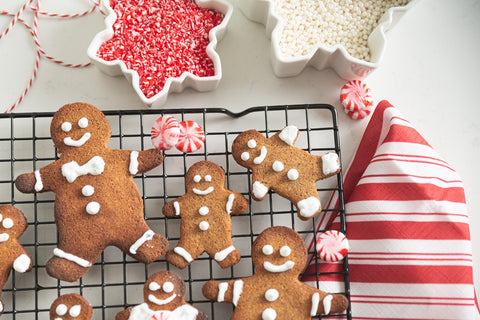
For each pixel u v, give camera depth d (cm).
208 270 58
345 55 57
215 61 57
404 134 58
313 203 54
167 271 53
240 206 54
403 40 61
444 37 62
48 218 57
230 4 58
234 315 52
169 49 57
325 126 60
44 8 60
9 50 59
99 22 60
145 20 58
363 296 56
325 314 53
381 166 57
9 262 52
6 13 59
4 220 53
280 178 54
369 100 59
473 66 61
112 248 57
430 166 57
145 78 57
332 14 59
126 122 59
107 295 57
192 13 58
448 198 57
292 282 53
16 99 59
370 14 59
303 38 58
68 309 52
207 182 54
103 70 58
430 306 55
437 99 61
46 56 59
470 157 61
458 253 56
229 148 59
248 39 61
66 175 53
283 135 55
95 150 54
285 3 59
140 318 52
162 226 58
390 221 56
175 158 59
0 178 58
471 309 55
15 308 56
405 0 59
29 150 58
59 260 52
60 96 59
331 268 56
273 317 52
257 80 60
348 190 59
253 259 53
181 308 52
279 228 54
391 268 56
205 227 53
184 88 59
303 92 60
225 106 60
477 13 62
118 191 53
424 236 56
